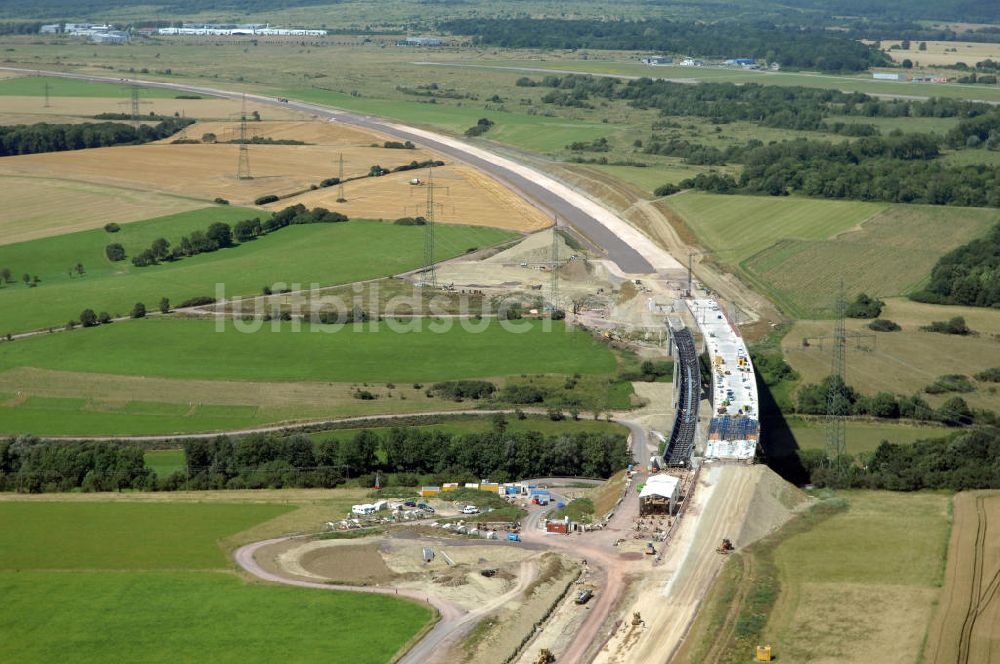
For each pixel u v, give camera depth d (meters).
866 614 195.00
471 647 188.12
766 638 188.00
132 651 192.38
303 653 189.12
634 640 189.00
